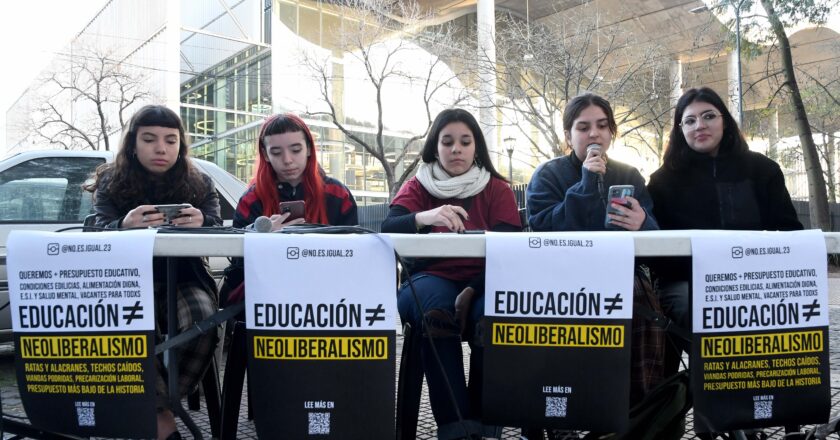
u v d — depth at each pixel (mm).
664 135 21484
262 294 1622
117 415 1640
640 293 1975
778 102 17125
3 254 4352
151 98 31234
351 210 2869
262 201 2756
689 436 2766
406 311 2047
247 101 31922
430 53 22922
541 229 2633
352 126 29625
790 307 1673
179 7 31781
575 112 2723
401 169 30625
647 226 2238
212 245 1636
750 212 2615
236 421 2074
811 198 16016
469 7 31422
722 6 15609
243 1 31891
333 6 30703
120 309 1631
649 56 20188
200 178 2779
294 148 2695
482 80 20719
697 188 2670
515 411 1643
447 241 1646
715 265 1646
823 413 1687
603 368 1628
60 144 31266
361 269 1626
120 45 35500
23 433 1758
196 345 2104
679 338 2143
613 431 1629
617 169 2688
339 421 1622
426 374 1930
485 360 1648
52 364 1654
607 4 27609
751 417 1664
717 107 2635
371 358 1627
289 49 29656
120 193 2598
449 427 1836
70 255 1640
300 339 1626
